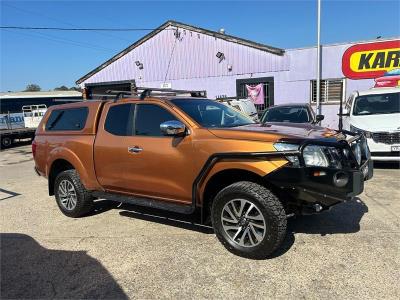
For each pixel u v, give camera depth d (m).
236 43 18.45
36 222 6.07
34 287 3.93
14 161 14.90
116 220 5.86
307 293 3.55
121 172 5.29
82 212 6.07
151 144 4.94
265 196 4.09
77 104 6.16
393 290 3.53
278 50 17.33
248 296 3.55
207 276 3.96
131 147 5.12
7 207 7.14
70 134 6.04
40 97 27.22
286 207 4.41
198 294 3.64
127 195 5.42
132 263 4.35
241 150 4.19
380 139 8.62
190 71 19.97
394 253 4.26
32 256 4.70
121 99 5.54
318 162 4.03
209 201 4.75
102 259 4.50
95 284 3.93
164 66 20.73
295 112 10.69
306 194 4.00
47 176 6.46
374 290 3.54
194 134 4.59
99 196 5.67
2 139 21.53
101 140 5.55
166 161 4.77
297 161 3.97
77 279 4.05
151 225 5.55
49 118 6.57
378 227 5.07
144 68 21.33
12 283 4.04
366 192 6.85
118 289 3.81
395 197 6.47
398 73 12.19
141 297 3.64
